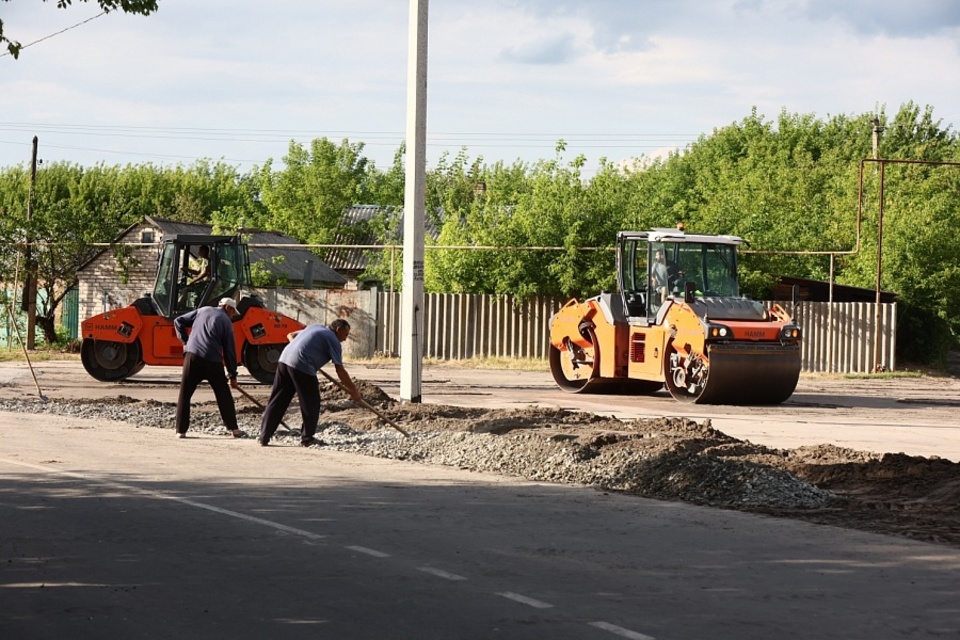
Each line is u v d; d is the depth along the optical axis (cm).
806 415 2155
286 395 1498
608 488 1211
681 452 1348
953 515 1045
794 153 7825
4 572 761
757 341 2333
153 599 693
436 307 3878
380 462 1355
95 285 4478
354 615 659
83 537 878
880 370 3875
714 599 707
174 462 1302
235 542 868
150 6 1492
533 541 890
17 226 4191
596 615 663
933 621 661
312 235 6456
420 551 844
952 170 5491
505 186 6506
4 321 4438
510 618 654
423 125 1955
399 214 6825
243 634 618
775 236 4384
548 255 3794
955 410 2397
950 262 4394
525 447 1367
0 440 1466
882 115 8162
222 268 2644
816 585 751
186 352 1567
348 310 3831
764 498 1123
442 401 2284
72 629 627
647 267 2536
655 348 2456
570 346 2688
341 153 6850
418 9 1944
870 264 4450
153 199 7181
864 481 1246
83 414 1855
